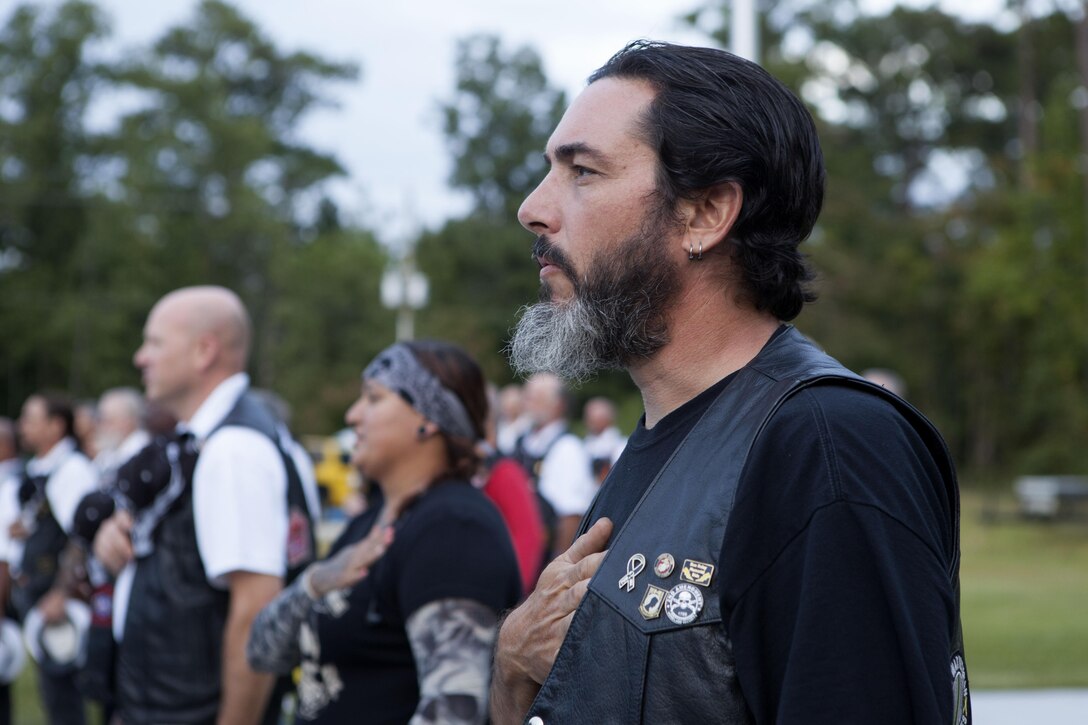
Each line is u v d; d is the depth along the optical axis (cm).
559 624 144
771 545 125
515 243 4844
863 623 117
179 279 4784
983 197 4088
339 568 253
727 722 125
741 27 736
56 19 4612
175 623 313
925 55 4931
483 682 236
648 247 148
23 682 810
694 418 146
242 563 308
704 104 147
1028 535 2155
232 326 346
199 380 340
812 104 4472
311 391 4381
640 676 129
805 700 116
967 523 2447
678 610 129
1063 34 4503
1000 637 891
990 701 611
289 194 6003
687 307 149
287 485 334
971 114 5006
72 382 4459
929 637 117
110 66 4828
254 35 5859
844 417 127
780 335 147
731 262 149
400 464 268
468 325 4503
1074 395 3067
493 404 446
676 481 138
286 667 271
